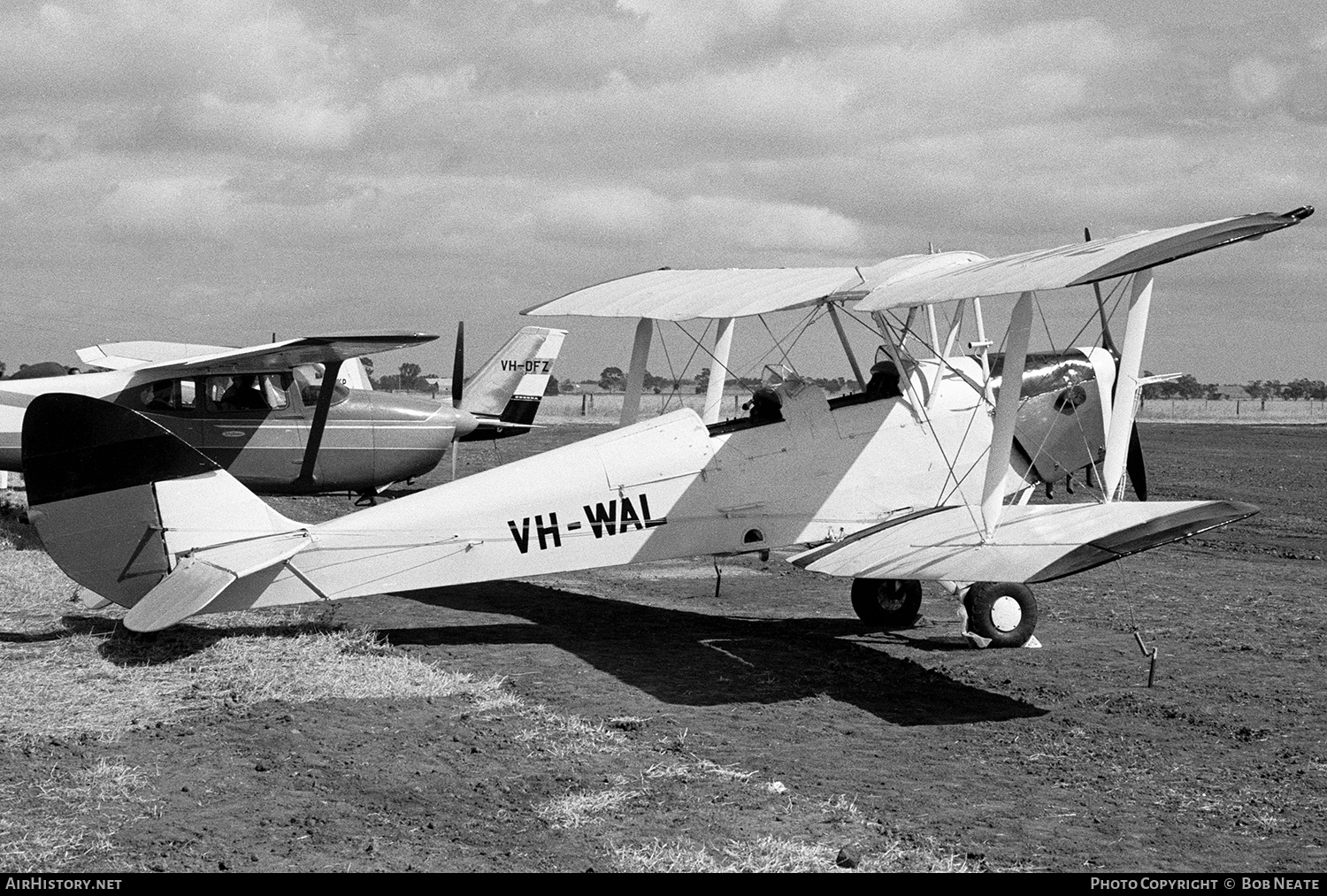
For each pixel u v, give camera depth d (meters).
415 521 9.48
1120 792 6.11
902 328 10.05
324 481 15.24
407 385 82.81
